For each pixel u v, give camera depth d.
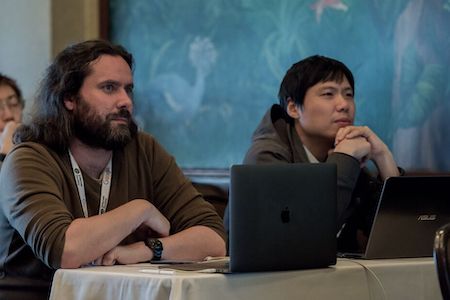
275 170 2.83
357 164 3.93
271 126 4.20
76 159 3.50
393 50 4.95
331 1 5.23
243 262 2.74
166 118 6.00
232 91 5.68
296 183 2.87
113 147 3.49
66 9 6.29
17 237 3.35
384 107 4.99
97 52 3.53
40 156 3.38
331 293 2.96
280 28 5.46
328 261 2.95
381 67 5.01
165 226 3.35
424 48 4.79
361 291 3.04
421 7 4.80
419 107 4.81
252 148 4.14
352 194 4.07
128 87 3.60
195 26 5.86
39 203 3.20
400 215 3.34
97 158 3.52
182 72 5.93
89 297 2.81
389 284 3.10
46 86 3.55
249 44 5.60
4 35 6.42
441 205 3.40
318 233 2.91
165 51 6.00
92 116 3.46
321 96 4.14
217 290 2.67
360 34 5.11
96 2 6.27
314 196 2.91
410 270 3.15
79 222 3.13
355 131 4.01
